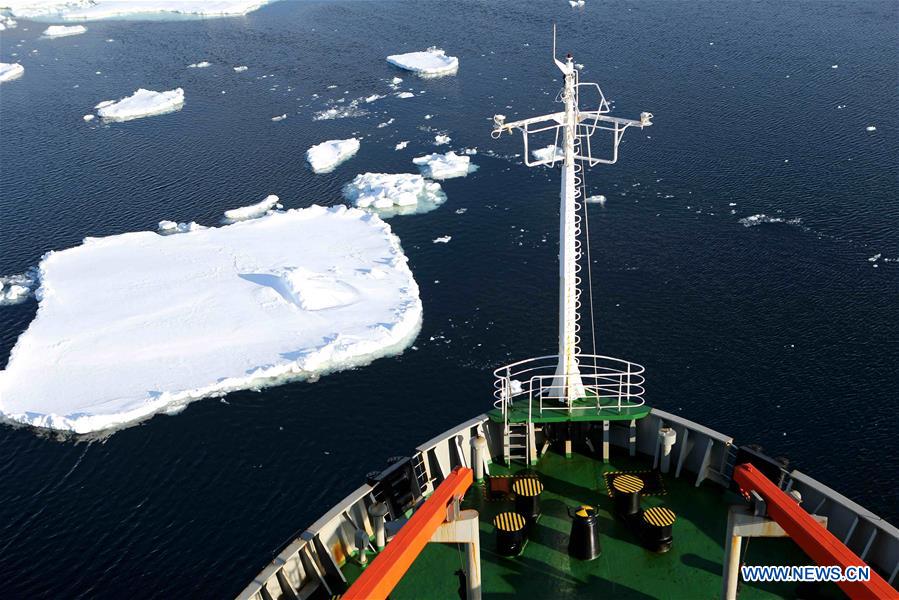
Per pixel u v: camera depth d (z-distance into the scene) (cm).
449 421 3597
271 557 2898
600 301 4344
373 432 3556
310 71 8750
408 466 1509
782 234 4850
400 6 11150
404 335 4247
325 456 3428
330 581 1393
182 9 11788
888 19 8750
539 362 3938
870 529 1330
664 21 9288
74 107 8244
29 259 5478
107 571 2897
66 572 2909
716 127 6388
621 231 5019
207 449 3528
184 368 4106
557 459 1677
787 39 8338
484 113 7175
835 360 3759
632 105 6944
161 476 3381
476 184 5916
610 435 1691
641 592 1341
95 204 6191
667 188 5497
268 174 6469
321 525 1380
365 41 9644
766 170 5653
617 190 5522
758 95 6962
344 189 6106
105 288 4928
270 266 5059
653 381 3694
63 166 6881
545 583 1369
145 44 10294
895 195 5197
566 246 1573
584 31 9162
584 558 1405
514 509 1534
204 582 2814
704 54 8069
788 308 4172
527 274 4728
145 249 5384
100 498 3284
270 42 9969
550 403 1677
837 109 6575
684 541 1442
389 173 6241
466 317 4381
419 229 5388
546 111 7056
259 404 3806
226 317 4541
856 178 5453
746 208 5175
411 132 6956
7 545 3064
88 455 3553
